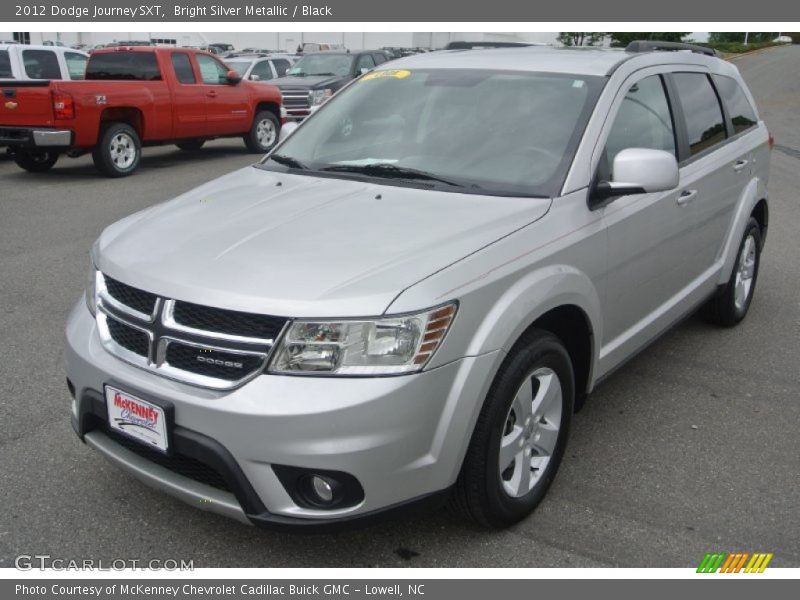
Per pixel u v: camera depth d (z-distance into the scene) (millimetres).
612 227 3691
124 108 12445
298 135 4512
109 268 3193
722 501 3621
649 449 4074
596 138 3760
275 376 2736
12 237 8172
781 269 7477
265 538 3295
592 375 3742
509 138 3855
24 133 11500
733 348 5461
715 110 5137
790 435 4266
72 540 3244
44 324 5617
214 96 14086
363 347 2732
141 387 2920
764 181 5777
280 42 49062
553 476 3551
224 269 2945
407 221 3285
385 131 4176
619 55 4402
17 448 3904
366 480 2746
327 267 2902
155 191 11188
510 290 3078
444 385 2846
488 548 3250
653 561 3191
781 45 77688
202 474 2975
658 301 4406
